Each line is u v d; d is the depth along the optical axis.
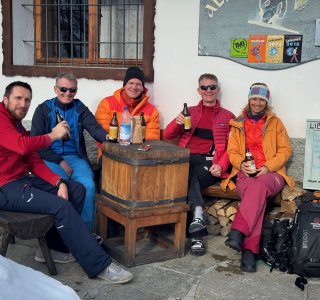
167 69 5.00
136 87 4.52
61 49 5.48
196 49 4.89
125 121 4.00
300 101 4.70
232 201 4.60
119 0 5.23
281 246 3.77
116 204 3.83
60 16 5.41
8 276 1.60
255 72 4.77
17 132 3.48
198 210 4.04
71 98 4.34
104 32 5.35
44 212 3.45
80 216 3.84
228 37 4.78
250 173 4.21
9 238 3.28
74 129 4.42
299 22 4.55
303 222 3.65
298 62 4.62
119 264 3.83
